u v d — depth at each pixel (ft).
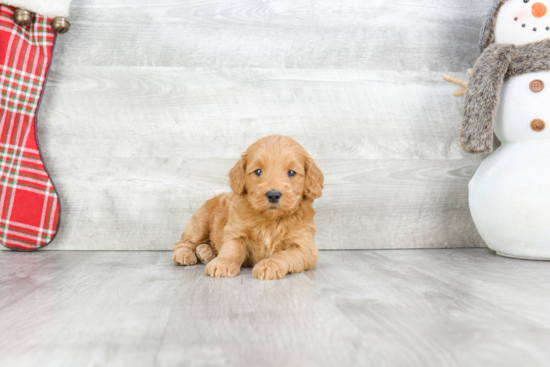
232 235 5.95
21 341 3.07
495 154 7.00
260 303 4.06
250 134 7.66
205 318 3.59
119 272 5.59
